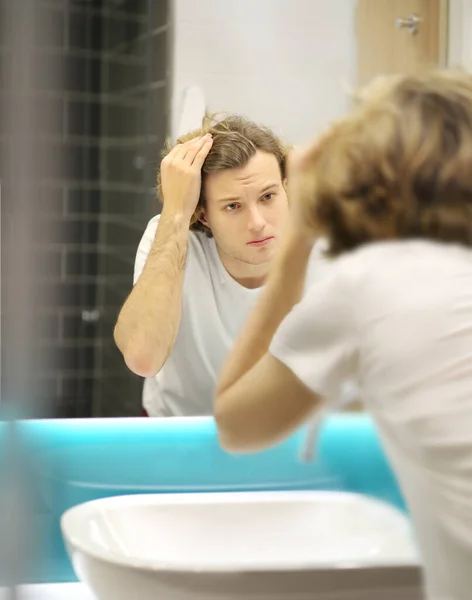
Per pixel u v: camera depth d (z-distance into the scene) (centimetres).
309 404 96
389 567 114
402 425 87
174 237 128
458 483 84
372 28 126
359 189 93
